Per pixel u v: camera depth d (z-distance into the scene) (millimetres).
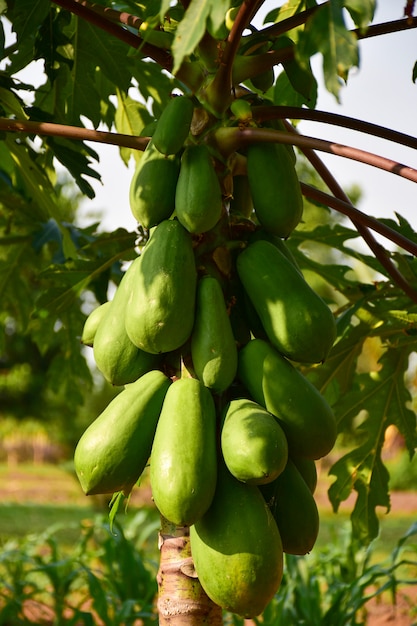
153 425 1991
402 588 5777
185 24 1801
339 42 1806
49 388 3773
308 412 1964
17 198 3488
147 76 3152
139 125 3273
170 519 1878
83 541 4840
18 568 4867
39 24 2643
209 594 1922
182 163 2053
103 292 3100
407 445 3053
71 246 3225
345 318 2746
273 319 2008
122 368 2039
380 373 2977
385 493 3049
